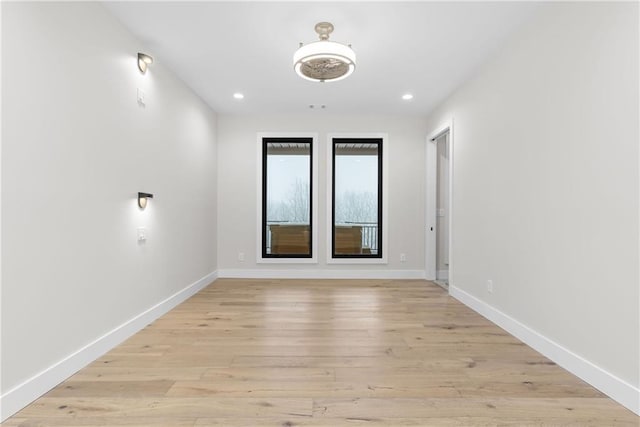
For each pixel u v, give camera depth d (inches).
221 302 145.5
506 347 96.7
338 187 204.8
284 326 114.4
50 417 62.8
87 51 86.4
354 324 116.6
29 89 68.7
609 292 70.7
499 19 99.3
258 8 94.9
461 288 147.4
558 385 74.9
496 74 118.3
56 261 75.8
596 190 74.1
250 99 170.9
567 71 83.2
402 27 104.3
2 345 62.7
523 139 101.8
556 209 87.1
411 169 199.6
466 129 143.2
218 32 107.3
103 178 92.9
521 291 102.6
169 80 134.3
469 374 79.9
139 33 107.2
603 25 72.3
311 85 151.5
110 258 95.9
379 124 199.2
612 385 69.4
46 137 73.1
